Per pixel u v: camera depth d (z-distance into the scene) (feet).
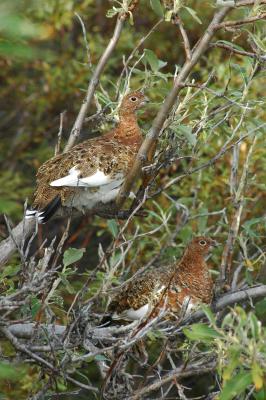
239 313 20.13
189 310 30.78
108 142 33.06
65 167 31.63
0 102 55.21
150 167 29.60
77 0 52.70
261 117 38.96
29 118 54.24
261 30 28.30
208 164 30.27
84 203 32.45
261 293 30.58
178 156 31.32
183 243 35.99
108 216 32.78
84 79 50.75
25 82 53.62
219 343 20.72
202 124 29.81
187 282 31.12
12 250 30.50
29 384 32.71
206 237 32.24
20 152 53.62
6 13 11.99
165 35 52.39
